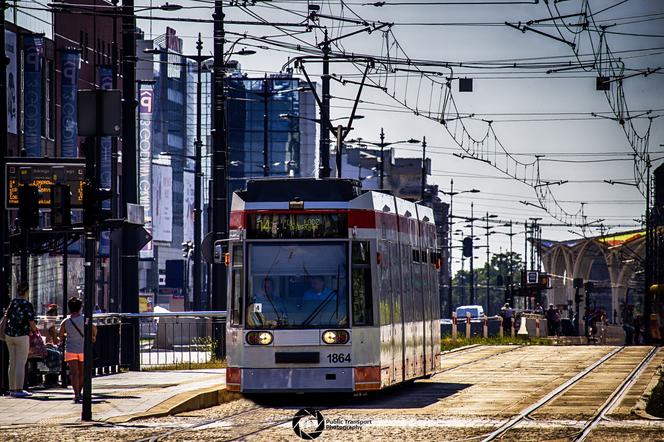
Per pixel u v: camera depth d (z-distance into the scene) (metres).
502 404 58.00
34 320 63.53
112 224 73.44
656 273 195.00
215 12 95.69
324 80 120.56
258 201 60.28
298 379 58.69
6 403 59.69
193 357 96.94
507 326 170.62
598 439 43.16
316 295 59.25
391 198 65.75
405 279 67.44
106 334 78.75
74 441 44.59
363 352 59.12
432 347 75.19
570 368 88.56
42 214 132.62
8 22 143.00
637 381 73.38
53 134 165.88
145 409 54.88
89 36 186.25
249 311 59.28
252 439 44.03
